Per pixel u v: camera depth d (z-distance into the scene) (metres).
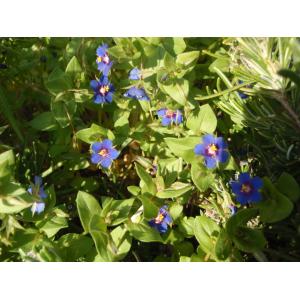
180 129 0.19
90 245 0.17
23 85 0.22
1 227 0.16
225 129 0.20
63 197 0.20
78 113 0.21
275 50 0.15
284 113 0.15
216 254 0.15
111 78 0.21
